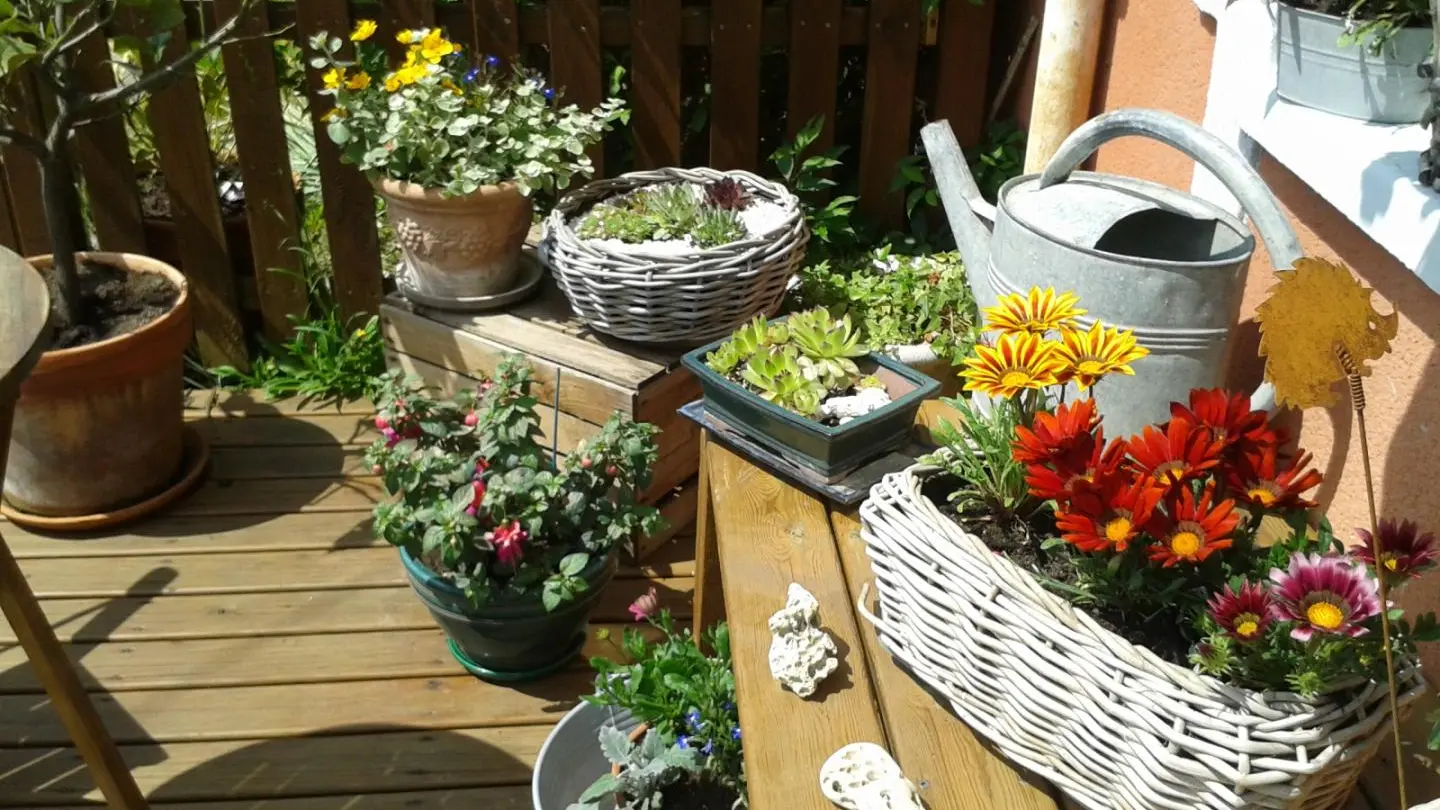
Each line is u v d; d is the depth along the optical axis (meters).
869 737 1.16
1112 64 2.18
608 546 2.01
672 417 2.36
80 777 1.96
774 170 3.14
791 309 2.49
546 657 2.14
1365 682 0.95
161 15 2.31
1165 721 0.95
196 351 3.04
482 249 2.40
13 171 2.77
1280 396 0.96
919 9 2.75
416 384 2.30
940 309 2.42
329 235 2.89
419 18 2.72
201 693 2.12
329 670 2.17
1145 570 1.03
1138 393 1.38
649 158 2.91
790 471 1.54
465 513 1.89
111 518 2.48
